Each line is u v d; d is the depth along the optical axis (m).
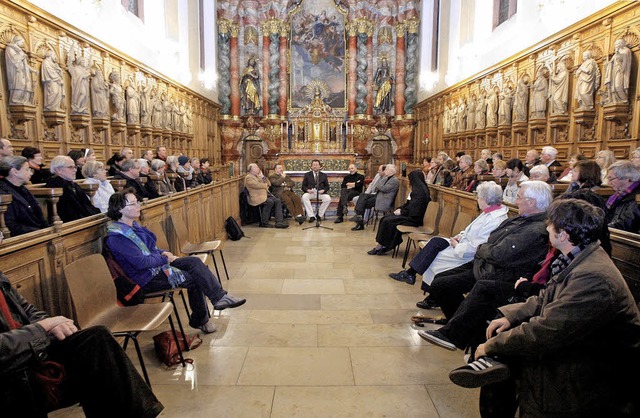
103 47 7.71
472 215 5.12
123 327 2.73
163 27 11.20
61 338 2.07
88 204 4.07
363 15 15.70
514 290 2.80
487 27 10.56
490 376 1.99
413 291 4.96
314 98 15.69
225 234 7.73
